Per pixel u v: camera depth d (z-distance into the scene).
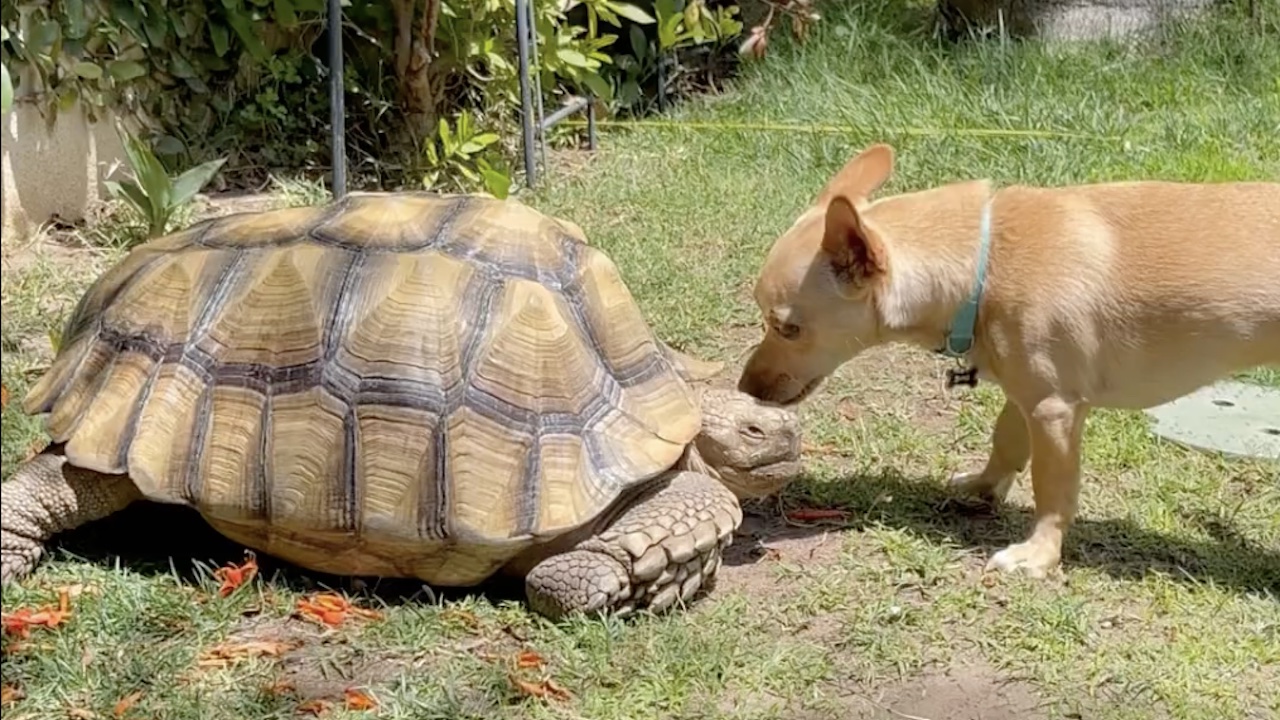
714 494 3.62
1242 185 3.99
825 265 3.93
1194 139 8.03
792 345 4.03
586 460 3.47
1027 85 8.70
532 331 3.54
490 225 3.74
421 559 3.47
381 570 3.55
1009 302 3.88
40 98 5.93
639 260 6.23
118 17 6.28
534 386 3.50
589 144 8.23
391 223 3.71
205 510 3.47
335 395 3.44
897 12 10.17
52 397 3.64
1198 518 4.42
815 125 8.30
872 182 4.17
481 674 3.29
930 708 3.33
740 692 3.33
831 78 8.77
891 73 8.92
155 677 3.20
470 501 3.38
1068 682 3.44
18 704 3.08
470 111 7.78
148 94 6.65
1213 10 9.82
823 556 4.04
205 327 3.58
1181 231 3.85
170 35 6.66
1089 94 8.58
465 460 3.40
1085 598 3.85
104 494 3.60
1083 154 7.67
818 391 5.27
